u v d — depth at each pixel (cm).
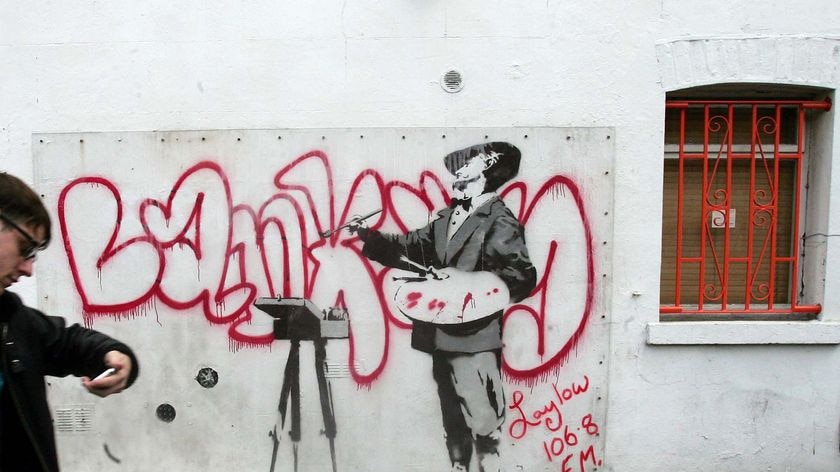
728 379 364
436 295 360
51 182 356
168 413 364
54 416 364
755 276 379
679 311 369
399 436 365
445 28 351
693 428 366
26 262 186
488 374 363
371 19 350
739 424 366
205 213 356
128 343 361
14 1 349
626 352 363
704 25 350
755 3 349
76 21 351
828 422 366
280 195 356
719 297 378
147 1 349
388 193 356
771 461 367
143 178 356
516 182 357
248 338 361
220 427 364
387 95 354
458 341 361
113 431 365
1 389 181
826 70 351
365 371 362
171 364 362
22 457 184
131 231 358
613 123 355
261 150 354
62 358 204
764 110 372
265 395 363
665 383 364
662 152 355
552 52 353
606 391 365
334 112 354
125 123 355
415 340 361
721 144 371
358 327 360
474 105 354
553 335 362
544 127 355
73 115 355
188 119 354
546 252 360
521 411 365
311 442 364
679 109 368
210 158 354
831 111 356
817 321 366
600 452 368
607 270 360
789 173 377
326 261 358
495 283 360
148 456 367
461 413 364
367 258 358
